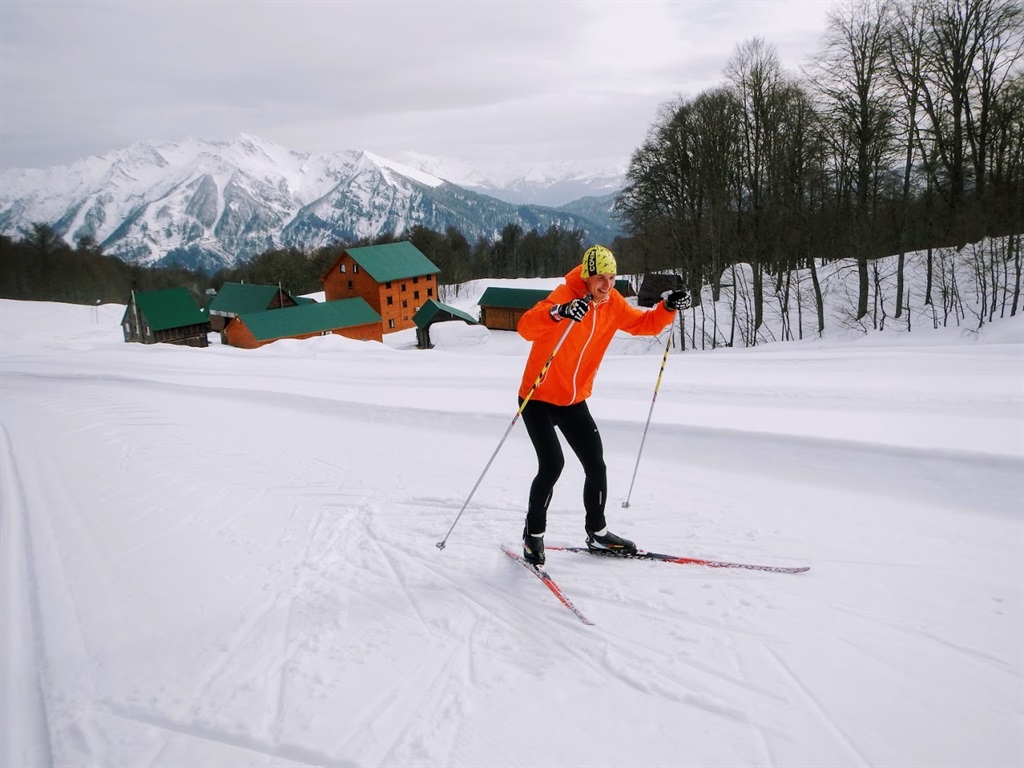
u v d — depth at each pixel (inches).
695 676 109.8
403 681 115.4
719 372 510.0
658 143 1561.3
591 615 132.5
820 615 125.2
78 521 218.1
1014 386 326.3
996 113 1039.6
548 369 140.7
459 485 223.9
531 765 93.0
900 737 93.0
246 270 3801.7
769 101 1257.4
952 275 987.9
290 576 162.6
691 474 224.4
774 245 1226.6
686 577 144.6
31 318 1990.7
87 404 438.9
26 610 159.5
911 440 205.0
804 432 224.1
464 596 144.7
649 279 1363.2
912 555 148.4
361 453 278.4
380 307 1963.6
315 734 103.0
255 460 275.7
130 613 151.2
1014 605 123.9
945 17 992.9
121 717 112.7
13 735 112.1
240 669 123.5
